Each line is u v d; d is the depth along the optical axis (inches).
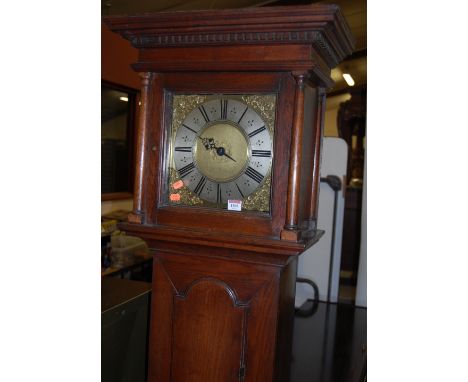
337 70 234.4
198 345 61.2
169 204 60.3
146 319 71.8
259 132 55.9
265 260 56.7
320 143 66.7
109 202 147.5
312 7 48.4
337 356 86.4
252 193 56.6
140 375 71.4
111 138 146.2
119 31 57.7
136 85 150.7
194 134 58.7
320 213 124.6
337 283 125.3
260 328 58.4
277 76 54.1
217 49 55.5
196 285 60.4
